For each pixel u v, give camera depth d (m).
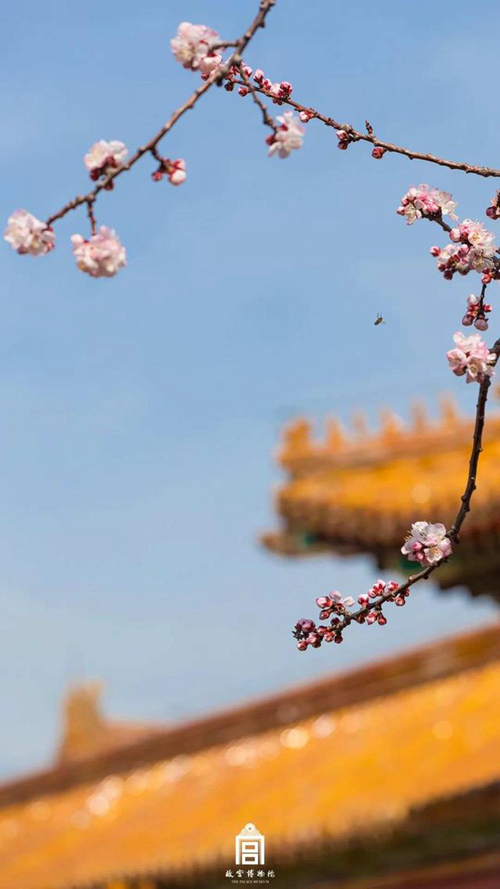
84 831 28.19
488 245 5.89
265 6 5.54
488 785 20.55
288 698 27.36
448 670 25.61
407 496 19.50
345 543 19.84
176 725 28.77
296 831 22.25
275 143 5.59
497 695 24.05
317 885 22.97
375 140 5.98
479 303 5.93
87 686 32.94
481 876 21.23
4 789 31.30
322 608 6.10
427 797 20.89
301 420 21.19
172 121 5.38
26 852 28.53
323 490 20.25
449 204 5.94
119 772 29.59
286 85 5.86
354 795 22.42
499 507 18.19
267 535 20.33
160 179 5.37
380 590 6.12
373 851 22.02
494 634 25.41
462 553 18.69
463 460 20.66
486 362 5.82
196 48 5.54
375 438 21.20
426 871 21.97
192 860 23.50
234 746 27.72
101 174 5.34
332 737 25.95
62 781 30.50
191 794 26.92
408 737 23.91
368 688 26.45
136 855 25.02
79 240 5.32
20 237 5.27
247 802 24.75
